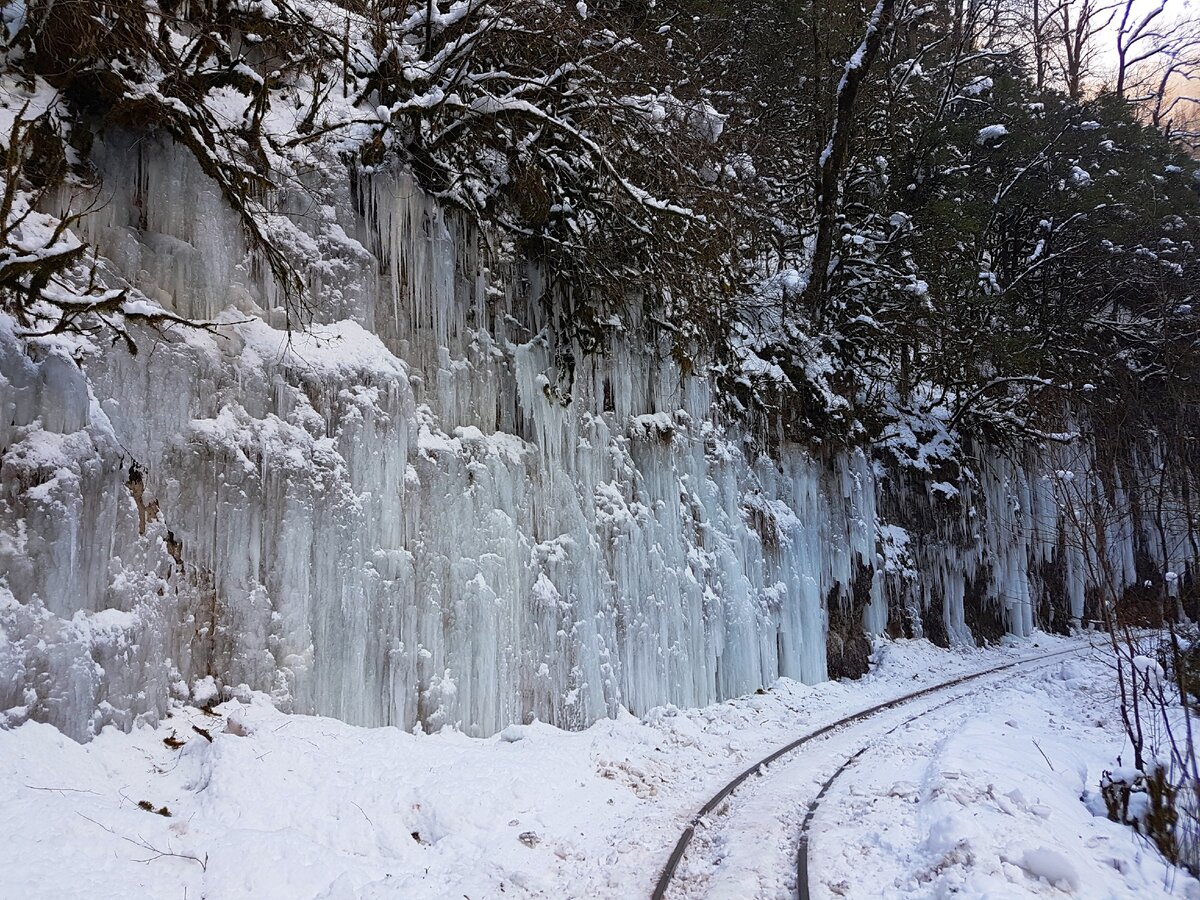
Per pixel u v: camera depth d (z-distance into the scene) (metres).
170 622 5.80
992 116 22.50
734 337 14.85
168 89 6.29
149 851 4.46
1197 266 24.25
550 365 10.09
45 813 4.25
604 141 10.43
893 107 19.55
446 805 6.02
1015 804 5.95
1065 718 11.05
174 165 6.46
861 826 6.08
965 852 4.98
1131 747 8.83
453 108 8.70
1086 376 22.36
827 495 16.12
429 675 7.46
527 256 10.10
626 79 11.33
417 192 8.48
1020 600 21.36
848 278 18.94
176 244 6.36
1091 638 22.19
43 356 5.14
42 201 5.68
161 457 5.88
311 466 6.70
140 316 5.50
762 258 17.31
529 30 9.16
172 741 5.55
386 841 5.52
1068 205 22.81
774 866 5.34
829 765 8.62
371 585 7.05
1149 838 5.93
